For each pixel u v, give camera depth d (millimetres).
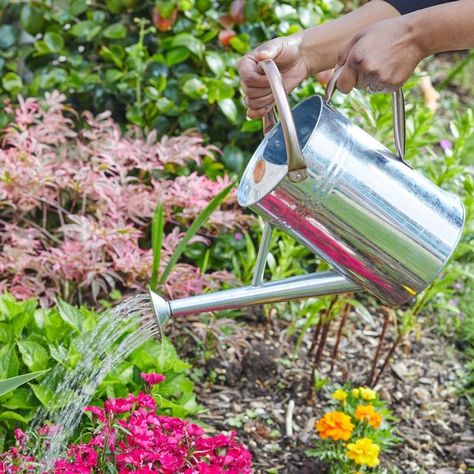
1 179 2713
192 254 3115
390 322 3203
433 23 1507
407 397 2854
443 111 4711
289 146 1441
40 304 2660
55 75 3316
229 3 3311
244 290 1659
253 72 1707
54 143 3105
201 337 2850
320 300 2756
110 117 3383
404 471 2521
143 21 3205
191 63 3383
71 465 1766
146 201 2785
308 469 2457
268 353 2859
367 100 3395
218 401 2697
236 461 1827
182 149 2951
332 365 2883
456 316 3242
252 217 3020
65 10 3387
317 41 1791
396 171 1614
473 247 2826
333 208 1573
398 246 1613
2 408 2195
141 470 1704
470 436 2701
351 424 2303
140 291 2654
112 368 2188
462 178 2924
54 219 3105
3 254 2666
